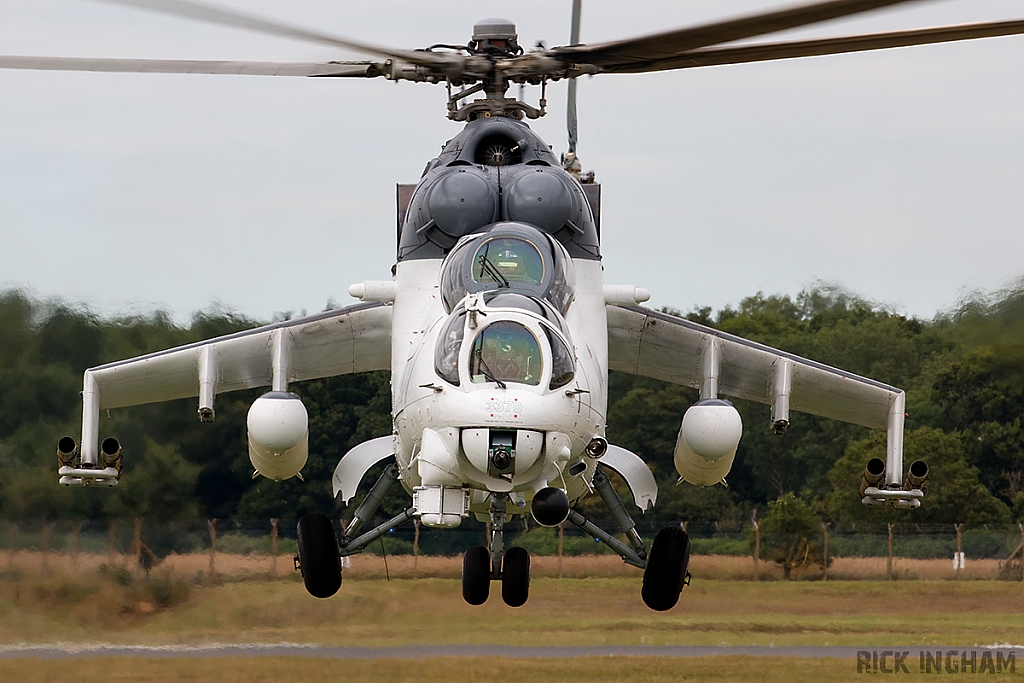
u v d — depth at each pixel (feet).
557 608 205.16
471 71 119.65
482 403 105.19
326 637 178.40
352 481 145.89
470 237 118.93
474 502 117.19
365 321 142.20
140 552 219.20
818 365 142.82
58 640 174.70
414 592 208.13
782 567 256.32
